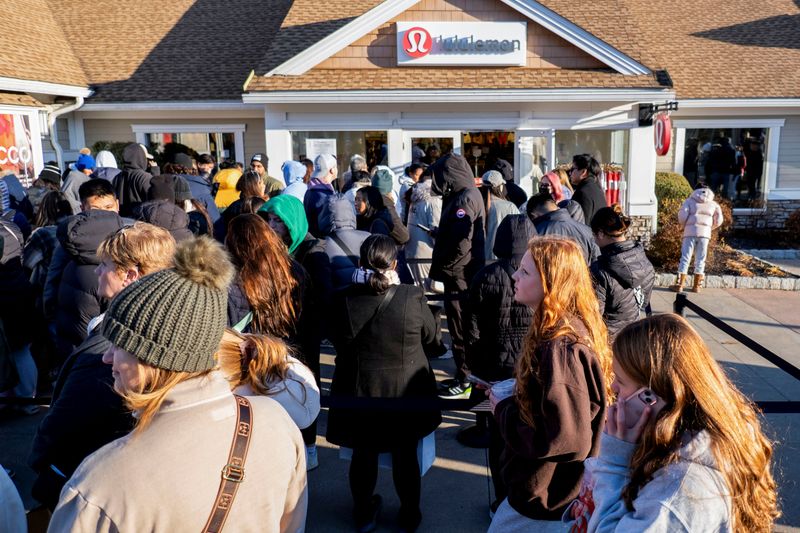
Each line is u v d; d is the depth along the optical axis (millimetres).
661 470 1608
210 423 1544
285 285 3475
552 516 2377
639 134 11211
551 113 11195
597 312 2473
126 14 15781
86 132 13680
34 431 4801
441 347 3697
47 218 5418
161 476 1446
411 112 11227
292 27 12719
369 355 3387
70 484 1438
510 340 3465
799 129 13828
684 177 14094
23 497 3930
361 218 6125
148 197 5406
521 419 2318
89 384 2238
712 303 8461
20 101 11391
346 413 3404
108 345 2340
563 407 2180
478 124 11281
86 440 2258
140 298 1489
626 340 1759
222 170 7949
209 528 1503
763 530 1652
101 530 1407
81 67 13898
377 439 3369
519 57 10953
